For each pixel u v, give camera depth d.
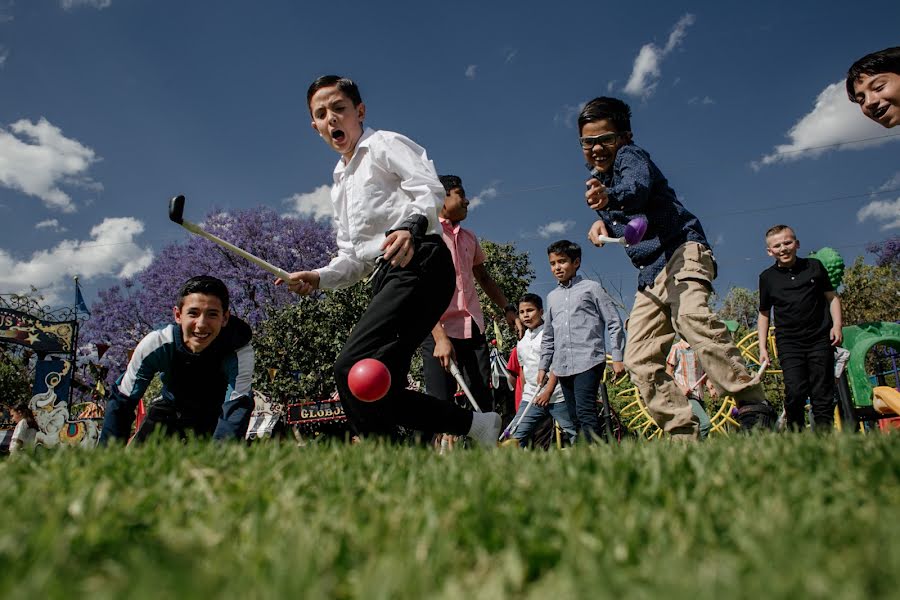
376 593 0.77
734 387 3.80
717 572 0.78
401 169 3.14
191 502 1.35
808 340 5.07
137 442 3.22
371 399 2.74
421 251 3.02
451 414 3.18
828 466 1.56
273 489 1.43
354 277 3.52
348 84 3.40
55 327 16.50
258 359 16.48
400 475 1.64
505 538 1.05
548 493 1.31
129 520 1.19
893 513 1.07
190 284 3.67
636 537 1.01
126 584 0.81
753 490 1.33
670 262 3.98
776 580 0.75
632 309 4.21
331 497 1.36
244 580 0.81
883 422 6.02
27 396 23.11
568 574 0.81
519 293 22.66
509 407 7.92
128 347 31.59
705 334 3.81
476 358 4.75
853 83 3.64
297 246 30.53
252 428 13.72
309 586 0.79
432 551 0.95
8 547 0.96
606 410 6.64
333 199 3.55
